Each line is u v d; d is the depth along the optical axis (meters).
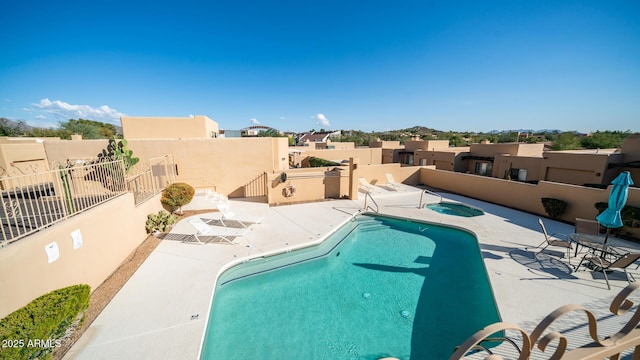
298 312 6.03
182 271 6.86
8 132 37.03
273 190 13.73
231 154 14.73
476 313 5.96
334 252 9.08
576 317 5.07
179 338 4.62
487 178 14.59
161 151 13.52
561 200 11.09
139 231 8.34
